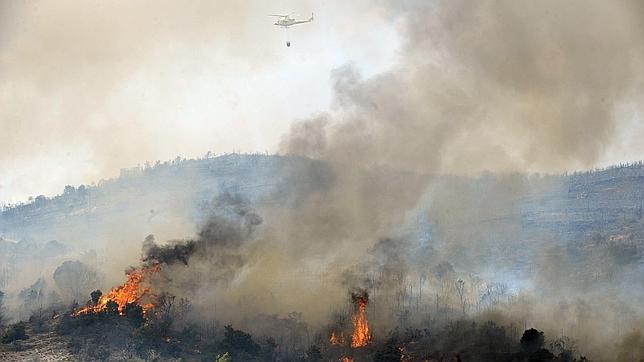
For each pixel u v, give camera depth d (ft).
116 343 363.35
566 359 366.63
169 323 383.65
